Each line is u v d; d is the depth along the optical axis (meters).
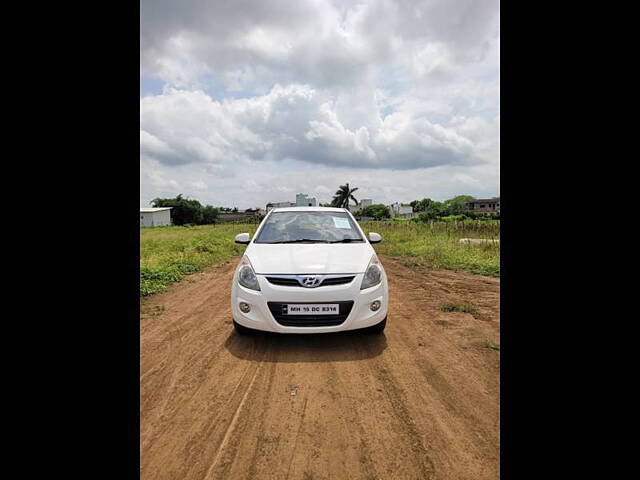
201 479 1.68
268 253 3.64
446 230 17.08
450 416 2.18
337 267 3.31
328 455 1.85
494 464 1.74
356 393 2.48
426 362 2.96
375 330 3.51
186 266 8.44
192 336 3.70
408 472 1.72
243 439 1.98
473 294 5.45
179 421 2.15
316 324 3.17
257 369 2.88
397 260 9.68
